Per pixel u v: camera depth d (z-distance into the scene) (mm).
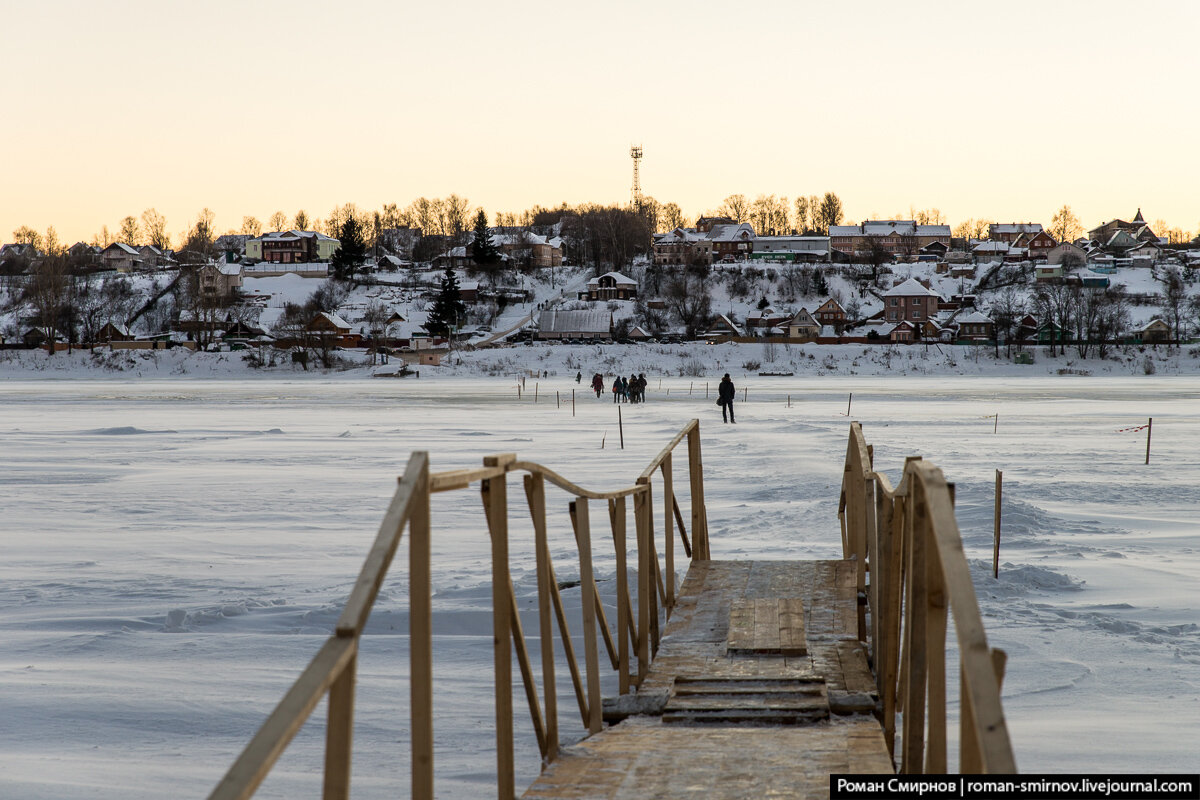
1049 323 117938
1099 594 10320
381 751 6047
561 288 173125
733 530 14961
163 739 6395
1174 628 8805
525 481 5070
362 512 16922
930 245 192625
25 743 6289
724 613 8711
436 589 10500
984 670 2385
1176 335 122688
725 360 110125
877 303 162250
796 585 9508
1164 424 34875
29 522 15930
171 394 65562
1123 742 5895
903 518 5824
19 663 8117
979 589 10289
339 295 161750
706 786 4527
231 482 20922
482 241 175125
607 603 9820
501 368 103500
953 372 104062
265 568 12336
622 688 6863
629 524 15398
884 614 6262
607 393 64375
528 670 4926
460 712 6844
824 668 7027
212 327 121188
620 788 4527
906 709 4562
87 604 10352
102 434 33656
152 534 14828
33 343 122375
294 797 5387
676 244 180125
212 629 9273
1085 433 31156
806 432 31062
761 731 5617
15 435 33344
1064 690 7047
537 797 4449
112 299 146000
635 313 150500
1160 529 14359
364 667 7883
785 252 185000
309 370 105125
